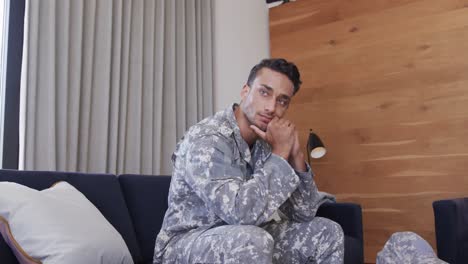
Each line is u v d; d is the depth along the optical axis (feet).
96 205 5.74
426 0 9.96
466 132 9.20
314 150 9.98
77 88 8.26
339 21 11.19
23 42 8.08
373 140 10.39
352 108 10.77
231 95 11.69
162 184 6.72
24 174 5.30
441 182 9.38
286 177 3.98
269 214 3.78
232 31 11.96
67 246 4.21
